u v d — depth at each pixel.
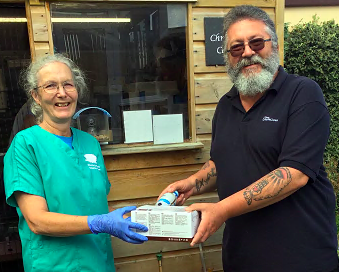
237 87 1.45
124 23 2.26
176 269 2.41
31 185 1.25
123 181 2.28
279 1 2.38
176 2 2.24
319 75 3.97
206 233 1.18
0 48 2.28
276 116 1.35
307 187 1.36
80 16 2.17
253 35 1.39
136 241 1.19
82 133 1.59
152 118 2.35
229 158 1.48
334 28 4.03
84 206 1.36
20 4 2.11
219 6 2.30
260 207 1.27
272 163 1.37
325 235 1.37
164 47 2.34
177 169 2.36
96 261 1.37
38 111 1.51
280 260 1.35
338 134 4.06
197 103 2.36
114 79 2.30
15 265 2.49
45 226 1.21
